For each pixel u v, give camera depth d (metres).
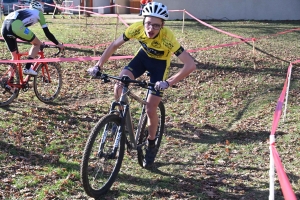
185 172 4.21
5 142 4.49
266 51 10.59
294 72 8.74
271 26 15.58
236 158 4.60
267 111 6.32
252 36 12.92
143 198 3.60
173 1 17.86
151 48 3.79
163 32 3.65
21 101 6.02
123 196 3.61
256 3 18.02
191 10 18.00
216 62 9.21
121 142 3.64
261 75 8.45
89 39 11.31
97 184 3.66
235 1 18.03
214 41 11.78
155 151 4.24
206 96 7.06
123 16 18.92
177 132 5.43
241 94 7.23
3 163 4.04
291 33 13.82
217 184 3.94
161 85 3.41
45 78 6.05
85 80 7.48
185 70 3.59
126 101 3.70
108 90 7.07
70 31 12.80
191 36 12.56
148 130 4.10
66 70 7.92
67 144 4.70
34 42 5.65
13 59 5.64
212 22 16.80
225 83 7.84
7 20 5.48
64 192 3.60
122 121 3.55
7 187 3.59
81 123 5.41
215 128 5.63
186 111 6.34
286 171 4.21
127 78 3.53
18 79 5.67
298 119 5.82
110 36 12.04
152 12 3.42
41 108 5.80
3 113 5.39
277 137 5.21
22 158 4.18
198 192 3.77
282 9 17.98
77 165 4.14
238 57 9.70
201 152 4.80
